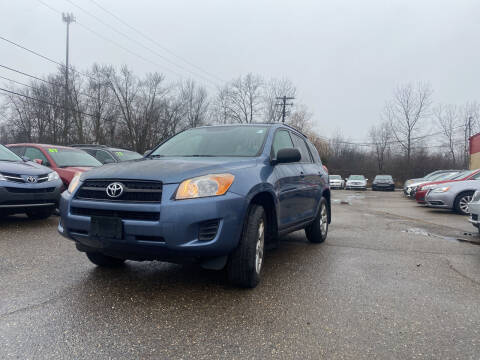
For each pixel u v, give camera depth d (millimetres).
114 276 3725
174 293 3279
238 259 3297
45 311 2803
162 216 2924
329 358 2213
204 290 3381
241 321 2715
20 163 6746
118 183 3146
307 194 5098
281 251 5207
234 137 4504
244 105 49062
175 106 42844
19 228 6176
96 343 2324
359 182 33594
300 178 4809
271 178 3857
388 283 3725
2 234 5648
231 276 3350
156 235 2926
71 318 2689
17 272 3771
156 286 3455
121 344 2322
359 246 5648
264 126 4734
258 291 3395
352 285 3637
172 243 2928
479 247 5664
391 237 6516
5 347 2244
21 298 3057
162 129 41844
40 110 37969
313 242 5871
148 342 2357
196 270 4020
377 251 5285
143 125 40594
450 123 47375
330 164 55625
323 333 2549
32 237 5480
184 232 2936
